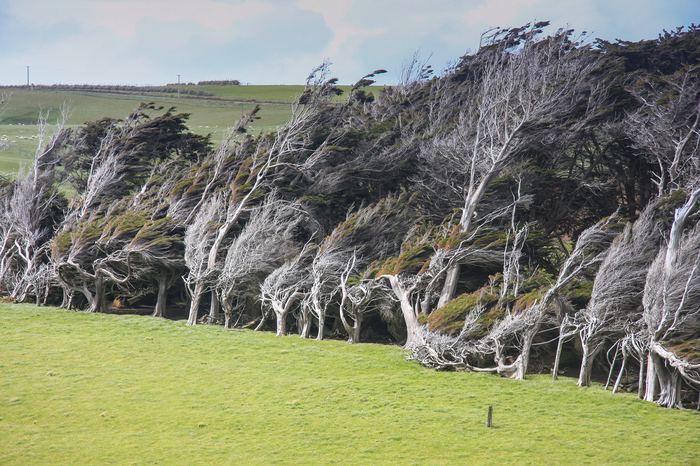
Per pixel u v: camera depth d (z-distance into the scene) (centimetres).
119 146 11144
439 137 9788
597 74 9744
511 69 9188
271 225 8756
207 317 9131
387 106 12175
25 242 10081
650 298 6444
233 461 5175
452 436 5550
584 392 6469
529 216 9062
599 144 9944
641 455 5219
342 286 8175
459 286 8450
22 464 5134
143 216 9512
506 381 6750
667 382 6269
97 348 7650
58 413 6012
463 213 8506
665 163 9175
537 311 6862
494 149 8825
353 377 6838
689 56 10762
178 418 5922
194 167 10288
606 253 7106
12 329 8256
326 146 9819
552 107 8844
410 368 7100
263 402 6244
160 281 9350
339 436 5569
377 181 9938
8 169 14362
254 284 8838
